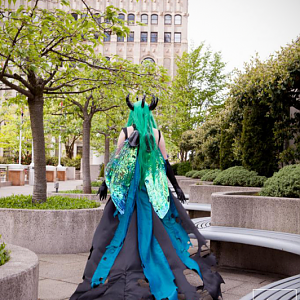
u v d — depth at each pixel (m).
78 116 13.95
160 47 58.22
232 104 10.84
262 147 9.93
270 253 4.91
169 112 14.20
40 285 4.08
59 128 16.08
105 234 3.38
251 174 9.54
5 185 25.72
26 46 5.92
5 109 31.28
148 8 58.31
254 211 5.31
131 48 57.91
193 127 30.88
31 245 5.71
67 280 4.30
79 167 44.72
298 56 8.67
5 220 5.75
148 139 3.68
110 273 3.13
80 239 5.88
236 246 5.19
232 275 4.76
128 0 57.94
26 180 30.30
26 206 6.22
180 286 3.08
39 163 6.63
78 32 6.31
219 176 10.03
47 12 5.90
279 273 4.80
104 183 3.65
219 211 5.57
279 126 9.52
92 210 6.02
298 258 4.56
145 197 3.58
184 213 3.63
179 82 31.30
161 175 3.68
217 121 18.61
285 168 5.85
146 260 3.21
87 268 3.22
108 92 8.00
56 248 5.74
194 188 9.68
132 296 2.92
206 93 31.36
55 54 6.87
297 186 5.28
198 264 3.49
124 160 3.59
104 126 16.73
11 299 2.48
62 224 5.78
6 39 5.69
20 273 2.56
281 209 5.04
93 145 28.94
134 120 3.84
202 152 19.09
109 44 57.41
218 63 31.31
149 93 7.54
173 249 3.32
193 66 31.66
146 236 3.35
